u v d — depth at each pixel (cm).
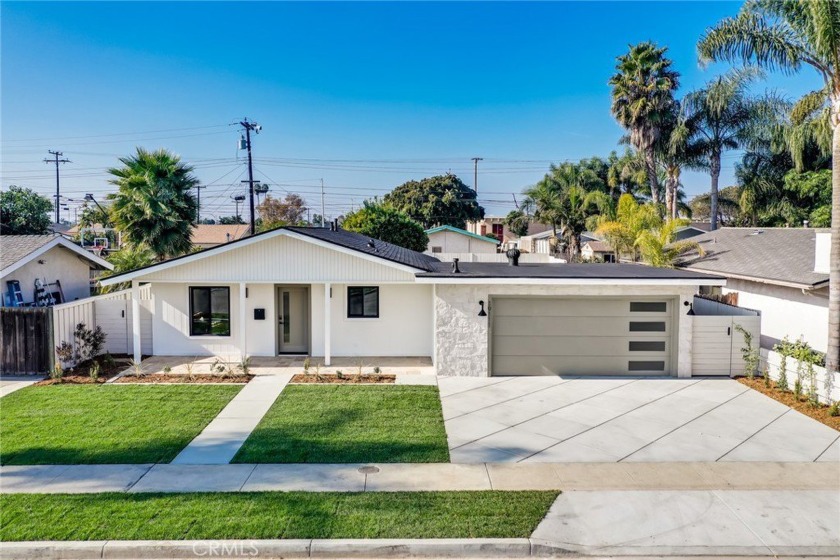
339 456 887
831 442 962
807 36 1365
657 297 1427
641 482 803
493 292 1419
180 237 2433
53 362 1389
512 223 7475
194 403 1168
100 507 709
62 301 1819
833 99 1305
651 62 3634
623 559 625
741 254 2161
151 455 884
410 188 6988
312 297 1656
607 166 5666
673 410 1143
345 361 1603
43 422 1039
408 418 1083
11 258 1520
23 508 707
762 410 1139
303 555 627
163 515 688
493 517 693
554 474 828
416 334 1669
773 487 791
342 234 1988
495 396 1245
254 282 1513
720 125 3478
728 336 1419
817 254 1595
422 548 631
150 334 1670
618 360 1439
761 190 3441
